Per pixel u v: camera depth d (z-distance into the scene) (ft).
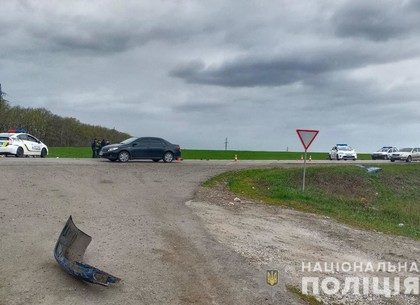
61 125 264.31
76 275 18.16
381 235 36.83
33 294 17.44
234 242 28.19
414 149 148.25
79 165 68.74
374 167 102.01
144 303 17.52
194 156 163.63
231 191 53.11
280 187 60.70
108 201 39.19
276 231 33.30
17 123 237.45
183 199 43.55
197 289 19.38
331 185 80.12
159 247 25.29
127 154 81.92
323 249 29.19
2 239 24.66
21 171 56.03
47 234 26.43
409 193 90.27
